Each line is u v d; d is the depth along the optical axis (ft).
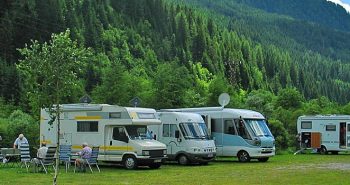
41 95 59.16
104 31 399.44
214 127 113.39
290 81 574.56
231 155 111.04
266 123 115.03
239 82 468.34
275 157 129.90
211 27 544.21
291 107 264.31
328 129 147.33
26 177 74.69
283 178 74.69
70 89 60.18
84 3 395.55
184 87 177.99
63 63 59.26
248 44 561.02
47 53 59.16
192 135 101.76
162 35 477.77
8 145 117.60
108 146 92.63
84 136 94.79
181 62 436.76
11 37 264.11
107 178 74.43
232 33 570.87
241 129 110.11
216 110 113.60
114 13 455.22
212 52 480.23
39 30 286.05
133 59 386.11
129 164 90.48
